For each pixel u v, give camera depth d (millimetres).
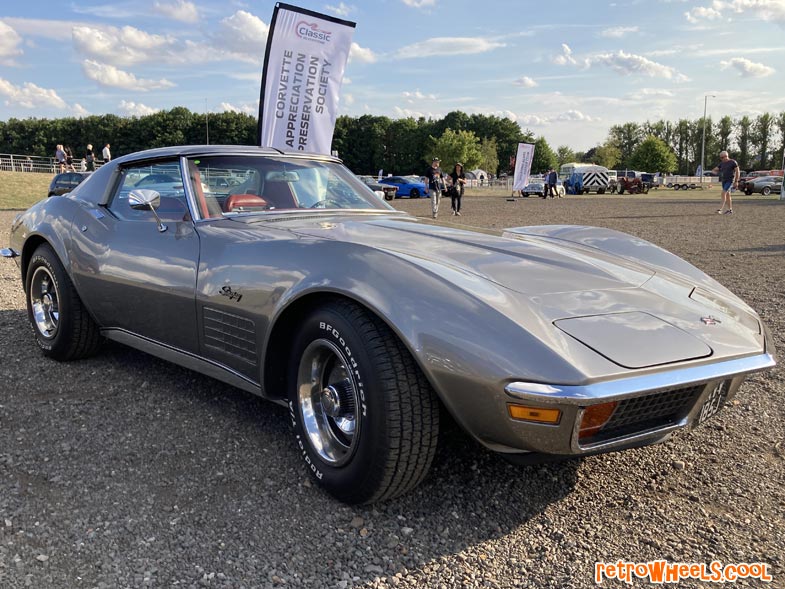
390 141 101562
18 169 44188
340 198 3354
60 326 3479
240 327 2457
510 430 1826
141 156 3297
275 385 2447
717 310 2289
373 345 1980
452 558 1912
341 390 2184
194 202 2883
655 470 2496
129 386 3250
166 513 2102
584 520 2135
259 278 2355
